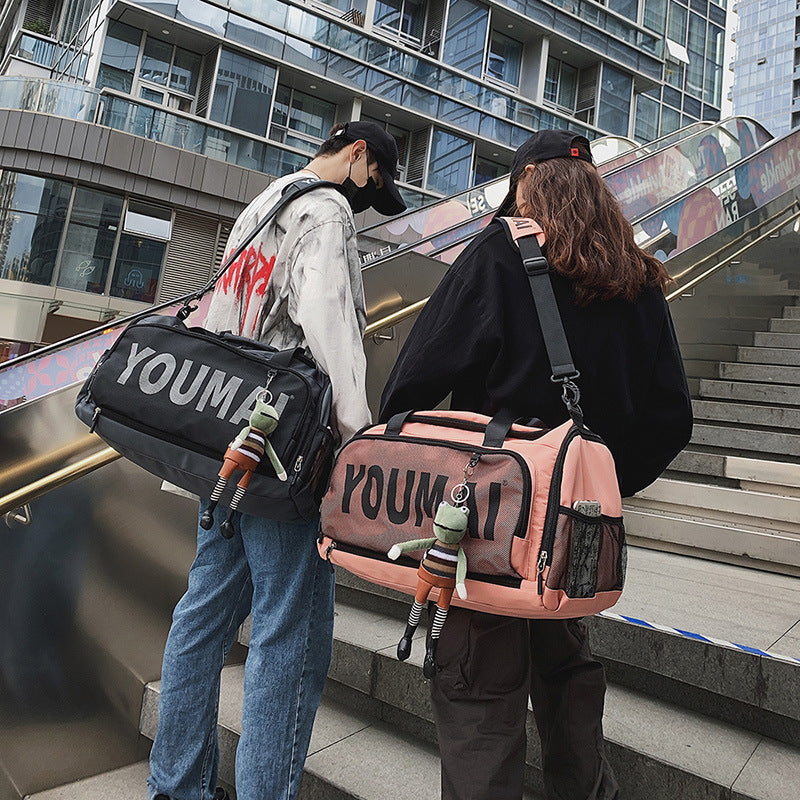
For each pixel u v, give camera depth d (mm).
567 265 1095
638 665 1723
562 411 1098
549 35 20516
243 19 15047
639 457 1275
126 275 13578
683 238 4715
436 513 962
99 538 1981
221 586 1489
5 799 1764
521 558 924
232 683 2039
